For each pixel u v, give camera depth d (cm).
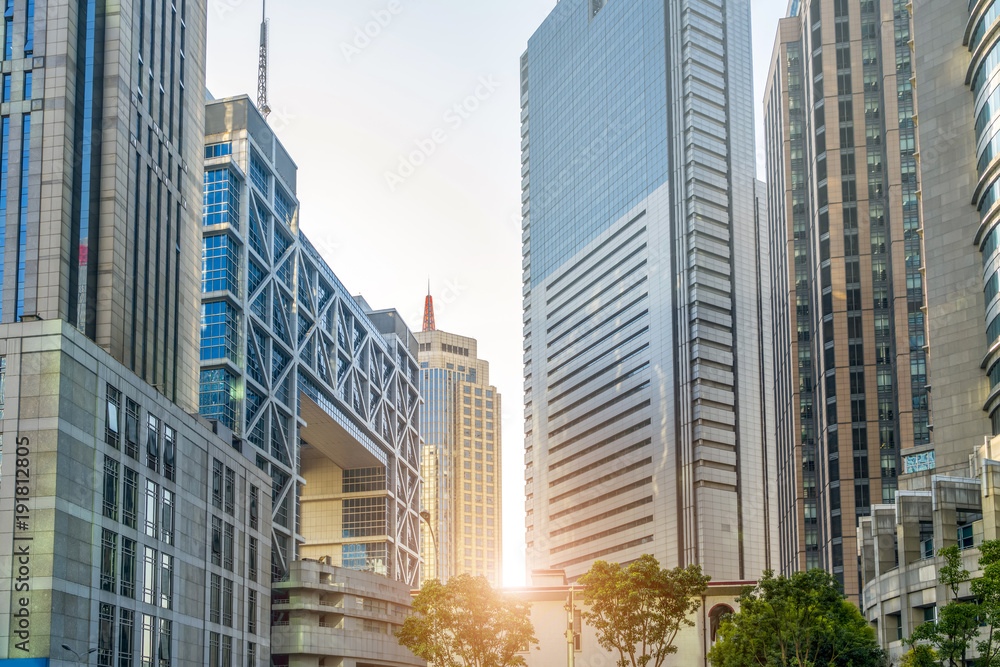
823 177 18888
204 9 12394
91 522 7406
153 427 8581
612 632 9156
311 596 13300
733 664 7562
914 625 7800
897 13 19075
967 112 10138
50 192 9244
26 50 9600
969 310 9850
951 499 7619
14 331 7250
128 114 10088
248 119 15350
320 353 17825
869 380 17750
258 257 15375
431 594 9288
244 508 10706
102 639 7438
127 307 9831
